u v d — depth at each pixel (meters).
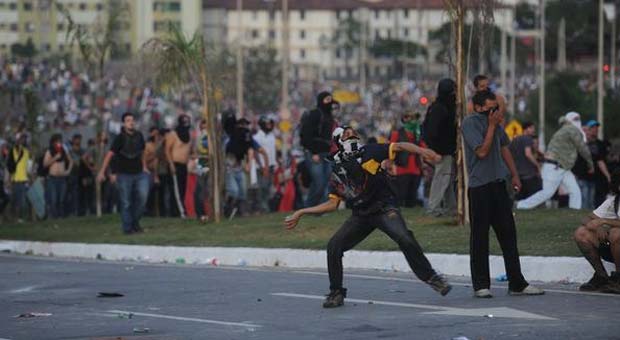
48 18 198.12
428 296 23.77
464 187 32.66
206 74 41.84
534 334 18.38
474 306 21.88
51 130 81.50
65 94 128.25
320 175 38.47
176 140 45.12
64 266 33.75
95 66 84.75
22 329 20.86
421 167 40.31
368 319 20.72
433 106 34.56
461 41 32.78
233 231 37.31
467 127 22.94
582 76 107.12
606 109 88.19
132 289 26.75
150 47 43.00
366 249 30.59
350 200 22.20
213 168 41.34
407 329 19.41
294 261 31.92
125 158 40.31
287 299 23.95
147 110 110.44
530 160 39.25
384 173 22.14
